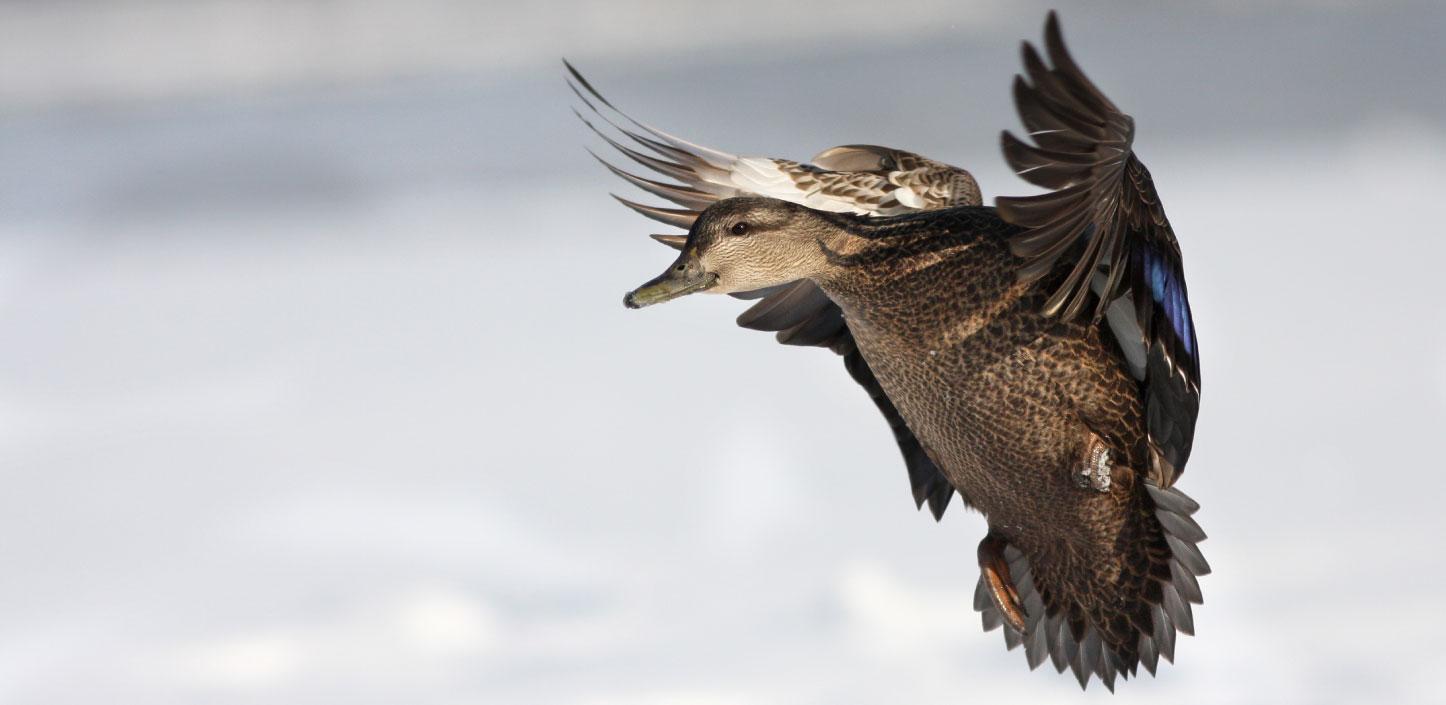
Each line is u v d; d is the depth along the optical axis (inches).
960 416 426.0
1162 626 426.6
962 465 426.9
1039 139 416.5
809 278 426.6
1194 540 425.1
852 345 432.1
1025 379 424.8
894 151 431.8
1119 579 426.9
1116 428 425.1
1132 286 423.5
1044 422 425.1
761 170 432.5
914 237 425.1
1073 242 421.7
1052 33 414.9
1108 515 426.0
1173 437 425.7
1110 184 418.9
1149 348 424.5
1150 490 425.7
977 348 424.8
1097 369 424.8
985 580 427.8
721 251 425.1
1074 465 425.1
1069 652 428.8
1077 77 415.5
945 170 431.2
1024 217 418.0
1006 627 433.4
